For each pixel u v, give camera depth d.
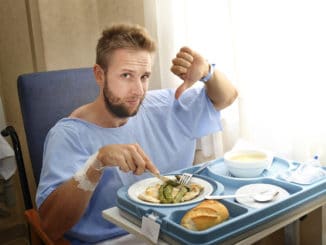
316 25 1.19
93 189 0.98
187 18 1.55
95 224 1.10
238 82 1.42
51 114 1.34
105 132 1.19
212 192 0.93
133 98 1.14
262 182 0.98
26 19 1.93
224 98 1.32
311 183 0.92
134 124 1.25
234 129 1.49
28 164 2.14
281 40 1.27
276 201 0.83
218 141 1.51
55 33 1.93
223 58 1.45
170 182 0.97
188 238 0.71
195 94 1.39
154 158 1.28
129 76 1.12
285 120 1.32
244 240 0.75
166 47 1.67
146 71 1.13
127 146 0.95
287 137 1.33
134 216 0.86
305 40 1.22
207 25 1.48
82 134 1.16
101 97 1.17
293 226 0.97
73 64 2.01
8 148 1.90
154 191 0.95
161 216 0.80
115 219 0.89
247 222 0.76
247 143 1.32
